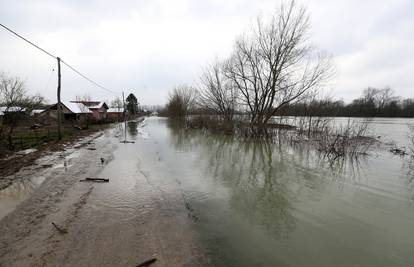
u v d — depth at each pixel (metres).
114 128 31.38
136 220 5.33
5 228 4.79
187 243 4.55
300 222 5.58
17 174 8.34
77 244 4.31
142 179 8.31
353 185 8.09
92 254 4.05
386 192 7.48
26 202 6.03
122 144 16.58
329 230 5.25
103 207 5.93
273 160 11.77
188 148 15.14
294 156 12.67
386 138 19.09
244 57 20.28
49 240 4.41
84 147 14.55
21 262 3.79
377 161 11.45
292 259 4.25
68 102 40.06
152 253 4.16
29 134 19.34
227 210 6.12
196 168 10.11
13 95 16.30
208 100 25.67
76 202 6.11
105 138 19.97
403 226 5.44
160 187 7.57
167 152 13.64
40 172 8.65
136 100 85.69
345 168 10.21
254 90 20.42
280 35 18.50
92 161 10.73
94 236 4.60
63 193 6.70
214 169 10.00
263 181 8.47
